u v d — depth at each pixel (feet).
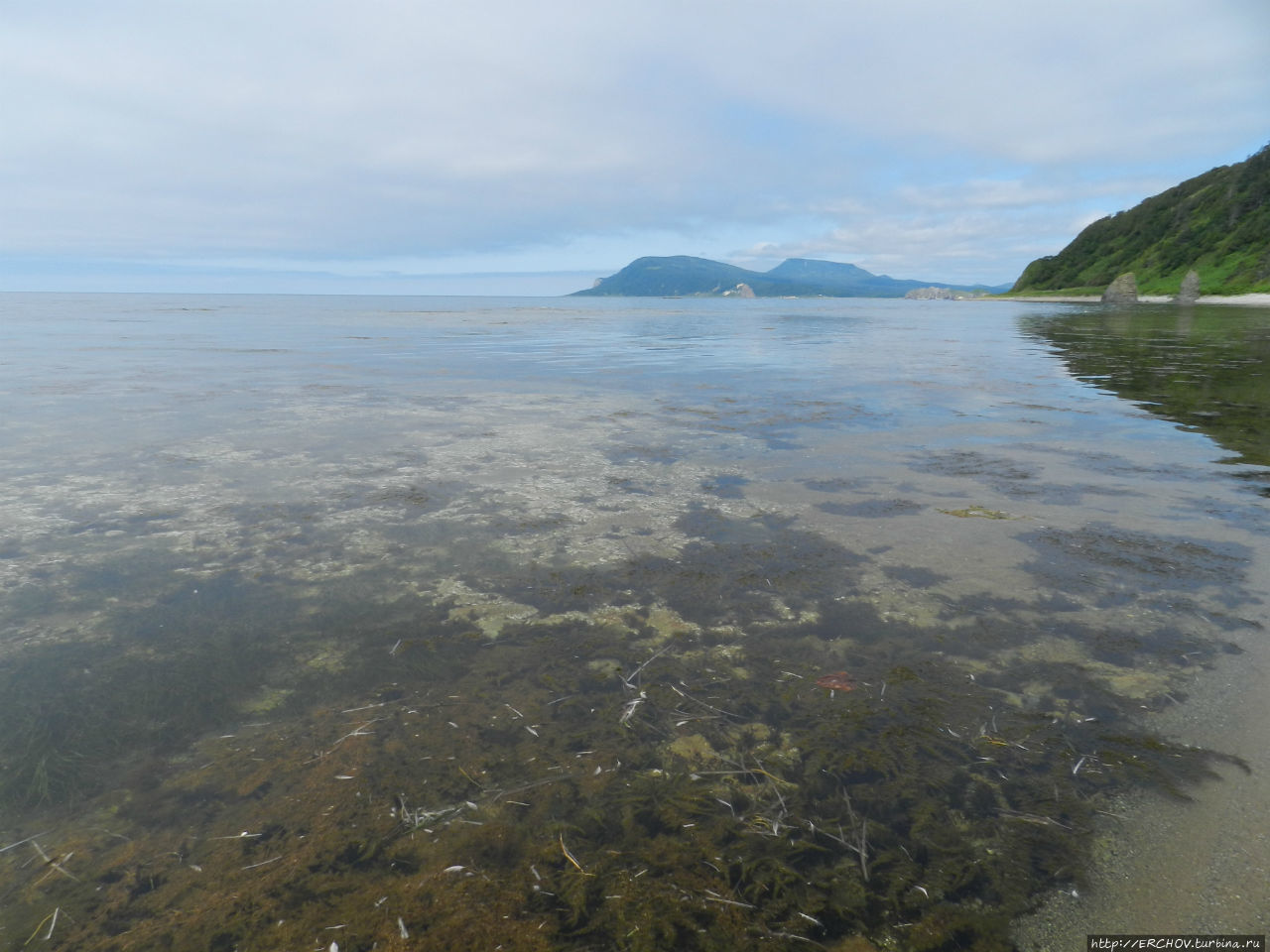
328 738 6.73
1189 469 16.14
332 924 4.75
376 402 26.30
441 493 14.35
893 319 116.78
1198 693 7.30
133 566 10.60
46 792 6.02
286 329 79.66
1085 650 8.19
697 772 6.25
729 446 18.71
